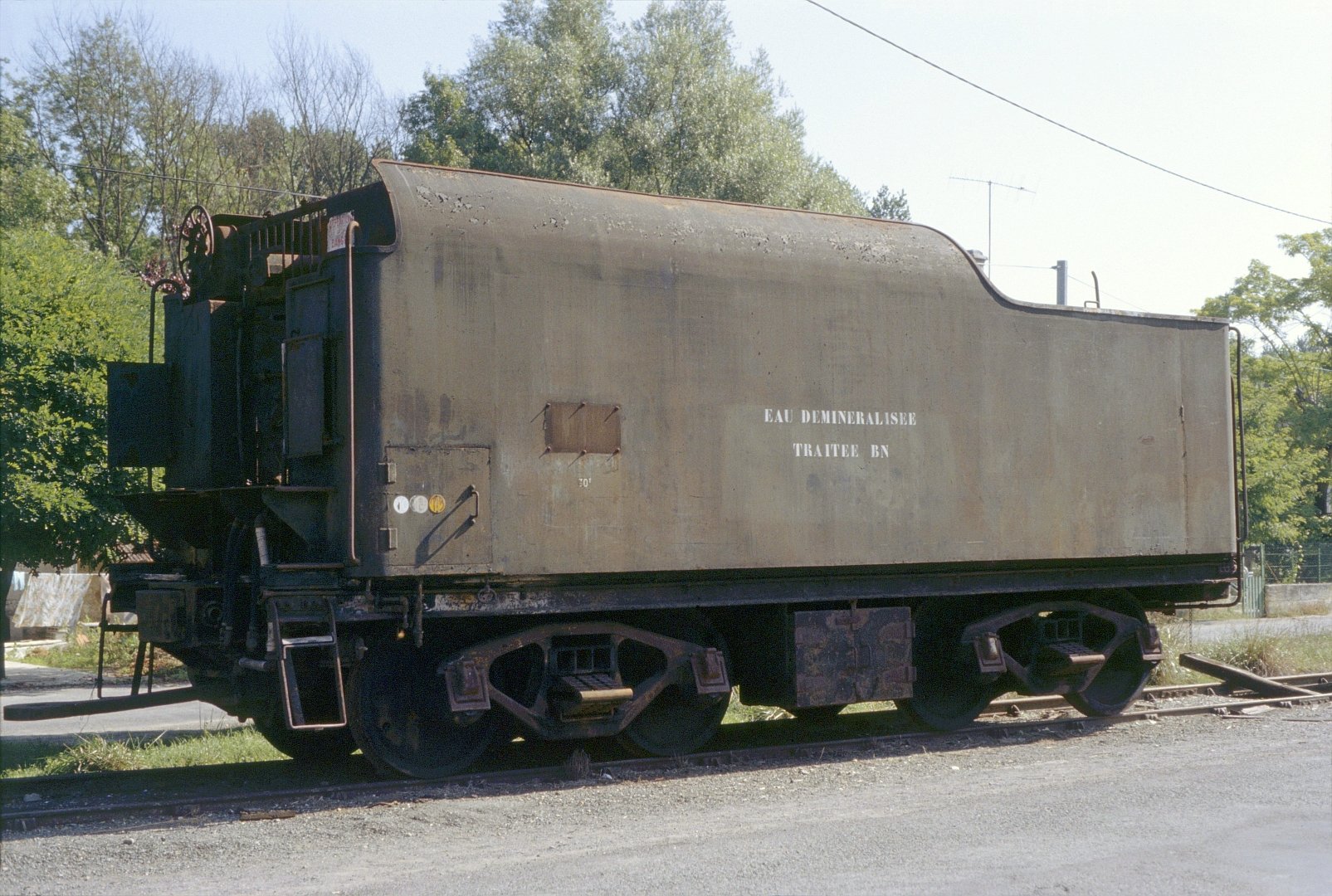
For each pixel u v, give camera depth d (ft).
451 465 27.84
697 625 32.81
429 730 29.60
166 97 153.69
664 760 31.09
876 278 34.45
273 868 21.24
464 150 132.36
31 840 22.99
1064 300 82.58
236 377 31.81
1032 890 19.39
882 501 33.86
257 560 28.25
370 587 27.35
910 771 30.22
